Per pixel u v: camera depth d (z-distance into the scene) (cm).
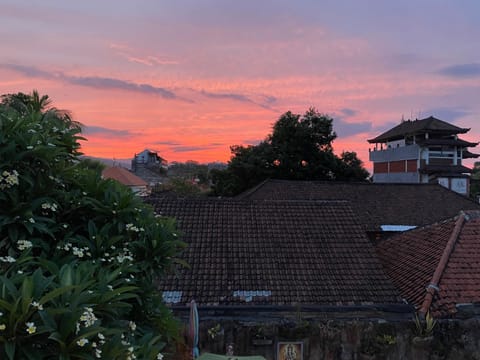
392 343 737
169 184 4116
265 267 952
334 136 3100
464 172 3428
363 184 2138
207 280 904
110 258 309
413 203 1911
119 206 340
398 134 3738
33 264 261
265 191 2084
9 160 277
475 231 998
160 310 365
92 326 212
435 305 794
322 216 1181
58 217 317
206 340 745
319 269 955
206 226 1098
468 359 734
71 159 354
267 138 3206
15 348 193
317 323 754
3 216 270
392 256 1111
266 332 746
